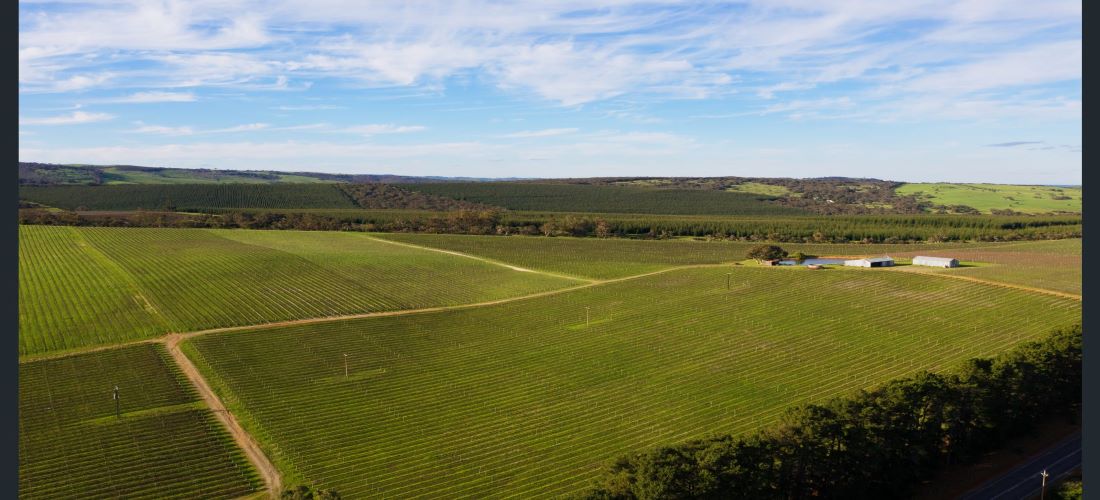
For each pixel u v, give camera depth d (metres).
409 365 115.19
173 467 80.50
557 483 77.88
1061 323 120.81
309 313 144.00
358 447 86.50
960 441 82.44
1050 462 79.56
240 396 100.38
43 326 129.38
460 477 79.56
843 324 129.25
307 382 106.56
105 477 78.00
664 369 112.00
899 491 75.56
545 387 105.75
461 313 147.38
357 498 75.31
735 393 101.12
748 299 149.88
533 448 86.25
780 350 118.06
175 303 147.25
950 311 132.00
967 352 110.50
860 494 74.62
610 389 104.56
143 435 87.62
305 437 88.75
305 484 77.81
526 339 129.38
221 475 79.19
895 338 119.75
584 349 123.00
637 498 64.69
